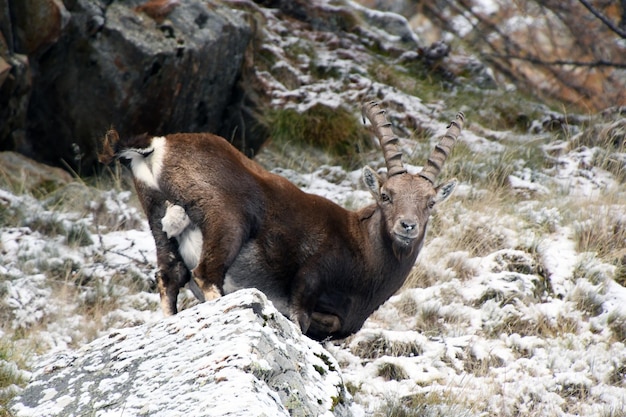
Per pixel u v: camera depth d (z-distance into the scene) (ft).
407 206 56.75
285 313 56.80
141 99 86.63
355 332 59.98
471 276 73.00
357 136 100.37
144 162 54.60
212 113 94.12
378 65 115.34
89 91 85.71
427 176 60.08
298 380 39.27
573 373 59.88
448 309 67.36
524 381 58.70
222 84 93.50
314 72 110.32
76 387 40.96
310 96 102.89
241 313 40.86
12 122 83.05
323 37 117.60
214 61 90.48
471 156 96.53
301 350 42.16
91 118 86.53
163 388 37.45
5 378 50.70
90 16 84.53
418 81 116.67
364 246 58.29
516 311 67.92
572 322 67.67
